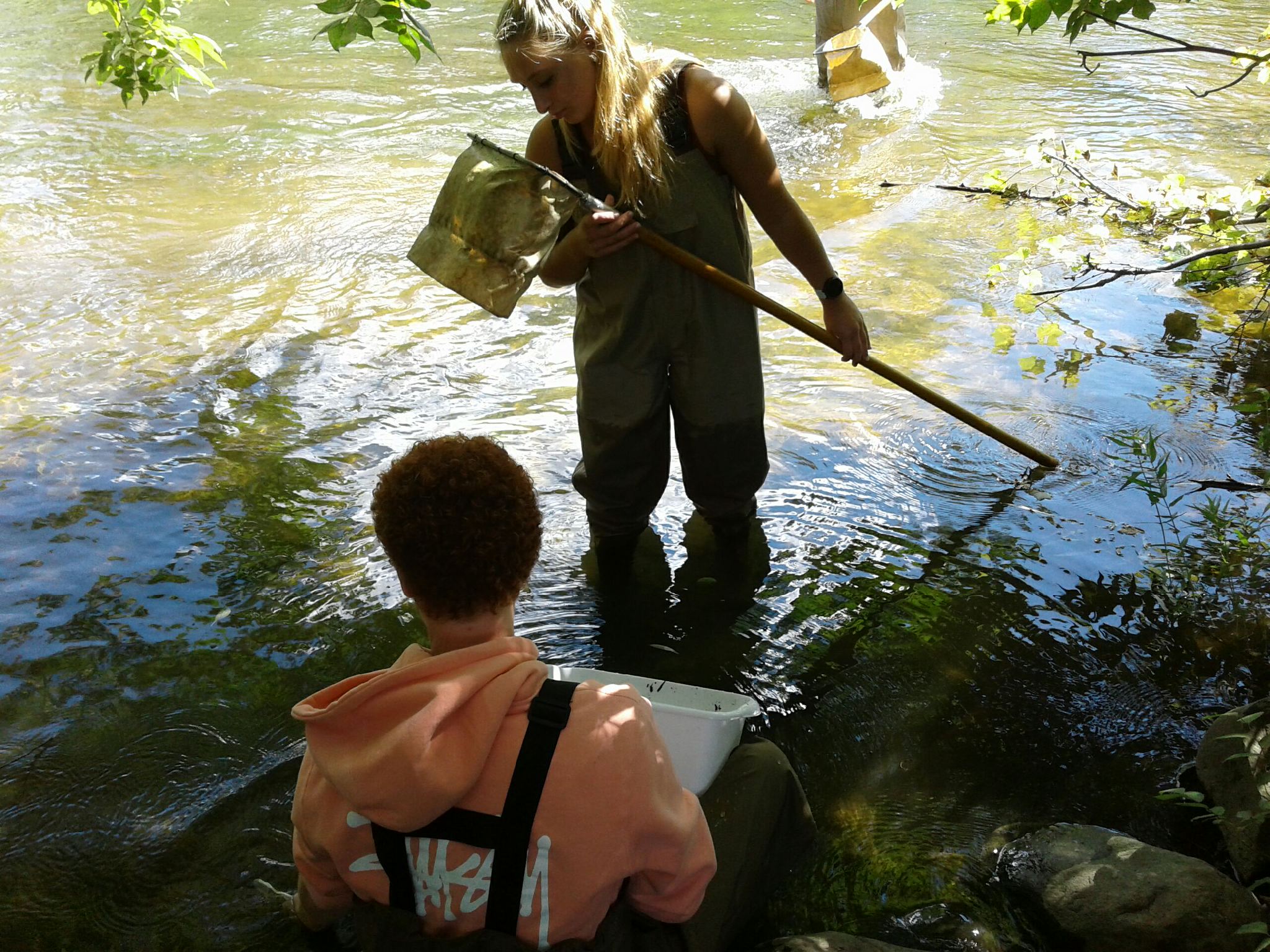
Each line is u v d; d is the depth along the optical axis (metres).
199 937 2.38
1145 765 2.80
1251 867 2.44
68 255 5.96
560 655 3.20
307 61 9.40
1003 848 2.56
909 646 3.22
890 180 6.84
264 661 3.20
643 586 3.48
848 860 2.56
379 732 1.74
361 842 1.79
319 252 5.98
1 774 2.81
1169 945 2.24
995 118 7.83
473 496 1.73
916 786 2.77
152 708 3.03
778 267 5.75
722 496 3.62
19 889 2.50
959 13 10.68
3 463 4.13
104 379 4.73
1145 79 8.54
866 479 3.99
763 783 2.25
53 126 7.92
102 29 10.37
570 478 4.02
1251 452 4.08
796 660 3.18
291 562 3.62
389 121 8.00
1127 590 3.41
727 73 8.87
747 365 3.43
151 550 3.67
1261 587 3.40
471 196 2.99
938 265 5.71
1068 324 5.09
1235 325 5.04
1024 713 2.98
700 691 2.41
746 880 2.21
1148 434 4.20
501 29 2.97
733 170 3.20
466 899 1.74
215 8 11.13
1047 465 4.03
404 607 3.41
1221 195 5.90
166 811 2.70
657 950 1.96
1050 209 6.35
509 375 4.75
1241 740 2.64
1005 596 3.40
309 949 2.34
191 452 4.22
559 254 3.23
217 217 6.46
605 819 1.69
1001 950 2.33
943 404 3.74
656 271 3.27
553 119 3.23
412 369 4.80
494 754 1.70
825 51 7.34
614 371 3.40
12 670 3.17
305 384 4.70
